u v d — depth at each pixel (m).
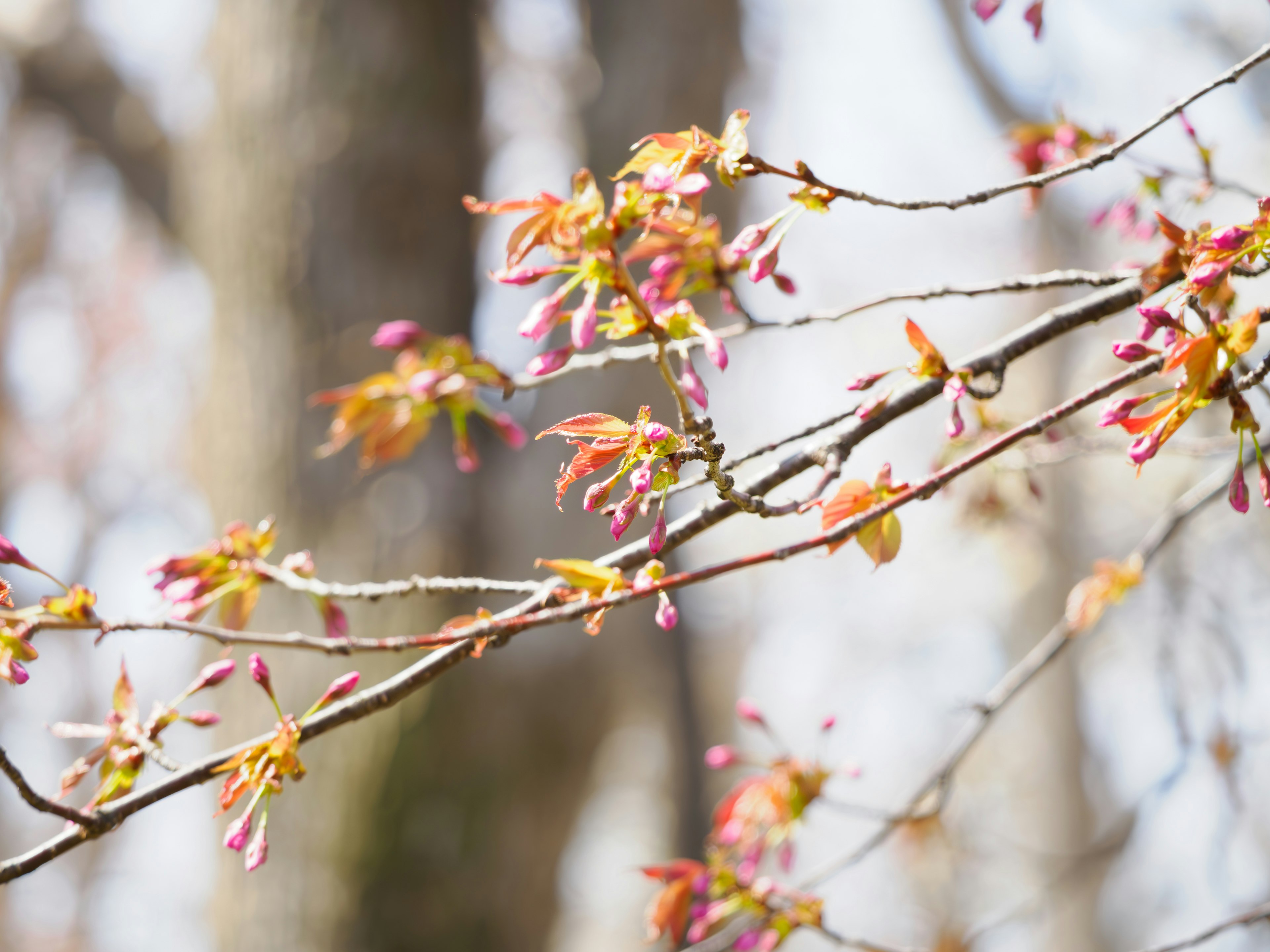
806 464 1.78
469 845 3.37
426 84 3.70
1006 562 11.28
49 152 8.13
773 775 2.02
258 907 3.26
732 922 2.04
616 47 3.94
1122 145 1.77
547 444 3.68
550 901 3.83
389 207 3.60
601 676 3.80
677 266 1.89
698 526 1.77
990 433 2.05
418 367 2.01
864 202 1.76
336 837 3.24
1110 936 7.36
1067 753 10.23
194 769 1.75
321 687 3.29
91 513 11.65
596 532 3.55
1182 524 2.14
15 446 11.55
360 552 3.37
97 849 11.72
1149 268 1.81
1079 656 9.67
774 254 1.78
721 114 3.93
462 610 3.45
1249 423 1.73
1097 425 1.74
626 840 11.22
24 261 9.94
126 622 1.78
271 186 3.58
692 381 1.75
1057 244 5.81
